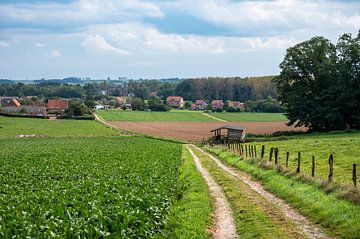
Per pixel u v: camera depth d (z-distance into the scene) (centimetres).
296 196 2398
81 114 17350
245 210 2192
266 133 11344
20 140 9494
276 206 2289
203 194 2630
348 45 9312
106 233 1667
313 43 9738
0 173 3762
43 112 19750
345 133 8306
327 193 2298
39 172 3816
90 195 2392
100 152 6112
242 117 19288
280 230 1803
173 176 3428
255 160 3984
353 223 1773
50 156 5497
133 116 19275
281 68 9944
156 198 2322
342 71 9150
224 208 2316
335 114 9106
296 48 9794
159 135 11988
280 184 2769
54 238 1573
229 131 9169
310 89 9825
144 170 3816
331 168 2489
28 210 2058
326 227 1852
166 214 2086
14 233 1684
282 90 10056
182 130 13812
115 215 1895
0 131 11669
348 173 3012
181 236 1716
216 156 6047
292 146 5509
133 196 2317
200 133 12788
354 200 2034
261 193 2717
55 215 1931
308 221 1972
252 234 1770
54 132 11812
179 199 2578
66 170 3947
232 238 1780
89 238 1631
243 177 3503
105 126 13938
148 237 1708
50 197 2366
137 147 7288
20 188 2850
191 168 4081
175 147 7350
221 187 2998
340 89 9069
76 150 6575
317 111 9356
